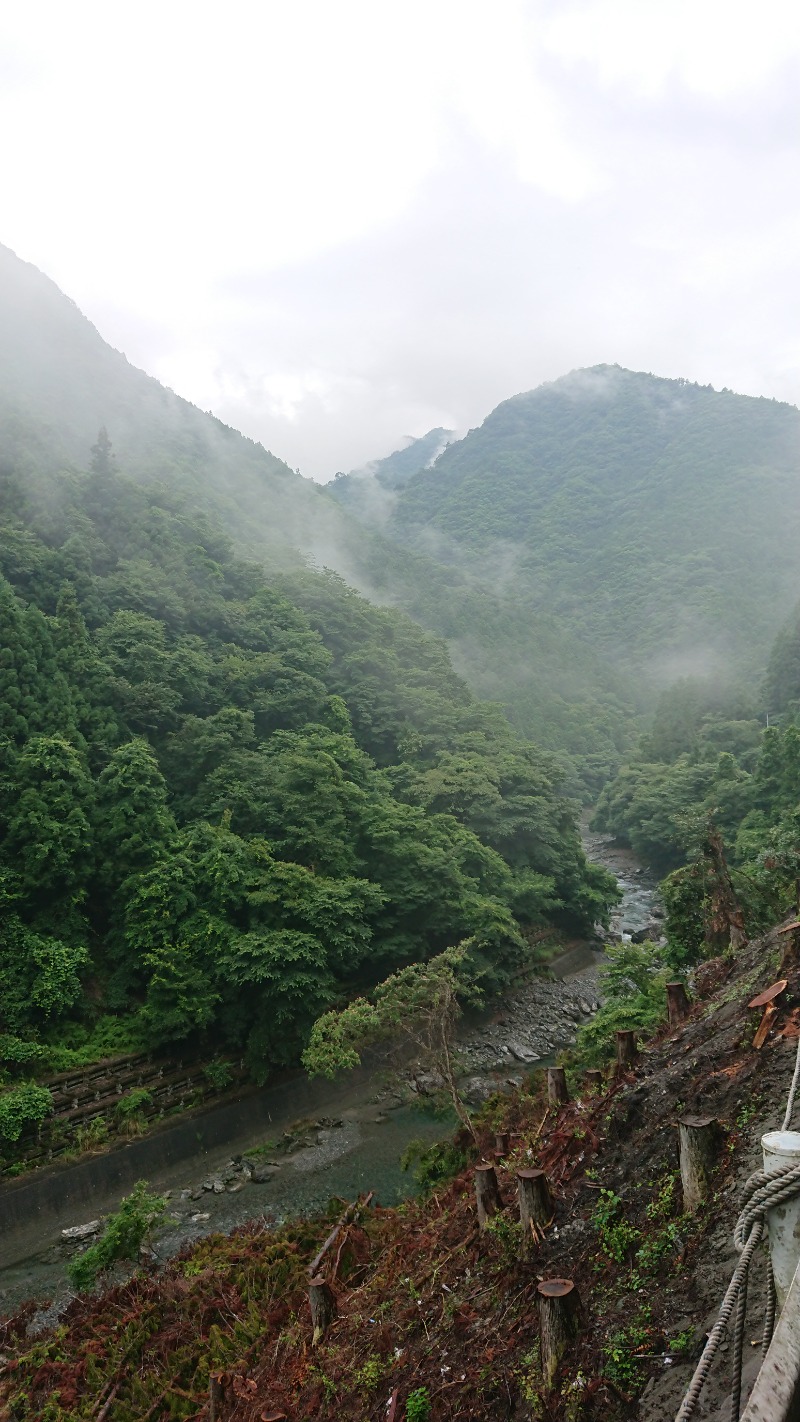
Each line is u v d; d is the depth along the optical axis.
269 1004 30.89
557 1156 10.32
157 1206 21.02
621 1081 10.80
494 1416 7.16
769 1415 2.61
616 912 56.00
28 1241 23.72
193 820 39.09
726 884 22.97
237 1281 15.74
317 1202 24.45
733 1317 3.74
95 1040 30.17
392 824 39.94
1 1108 25.66
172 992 30.72
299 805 39.00
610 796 80.69
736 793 58.91
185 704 47.00
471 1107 29.78
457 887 40.22
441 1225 12.27
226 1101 29.67
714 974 15.15
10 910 31.70
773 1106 7.93
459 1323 8.74
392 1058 32.50
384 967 37.38
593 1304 7.25
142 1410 13.13
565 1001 40.72
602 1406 6.23
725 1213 7.12
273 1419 9.44
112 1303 16.95
